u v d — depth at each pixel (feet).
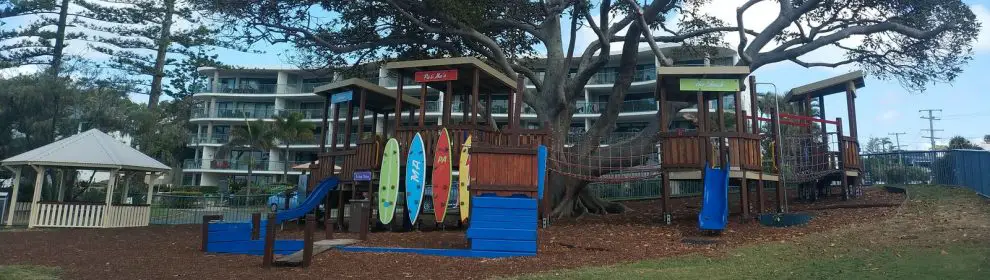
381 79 169.07
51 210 58.54
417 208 44.50
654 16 56.08
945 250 26.37
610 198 80.79
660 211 59.26
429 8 57.93
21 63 116.47
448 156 43.73
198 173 190.90
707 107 52.75
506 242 31.83
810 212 47.62
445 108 46.73
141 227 60.39
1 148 85.20
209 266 28.91
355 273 26.63
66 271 27.76
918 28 62.95
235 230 34.96
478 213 32.35
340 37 64.75
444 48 66.18
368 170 48.98
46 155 58.80
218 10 59.31
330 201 56.59
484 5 58.18
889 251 27.53
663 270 25.76
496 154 41.42
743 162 44.29
